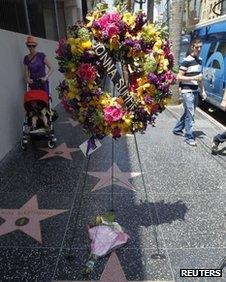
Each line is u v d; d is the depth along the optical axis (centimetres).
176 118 892
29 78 639
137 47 307
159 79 322
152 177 512
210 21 1054
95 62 311
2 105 579
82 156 595
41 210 419
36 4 903
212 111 1059
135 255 336
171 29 1030
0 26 613
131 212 412
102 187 477
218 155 610
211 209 420
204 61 1039
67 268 320
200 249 345
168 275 310
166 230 376
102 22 301
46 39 956
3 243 355
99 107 313
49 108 628
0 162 556
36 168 543
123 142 674
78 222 391
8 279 308
